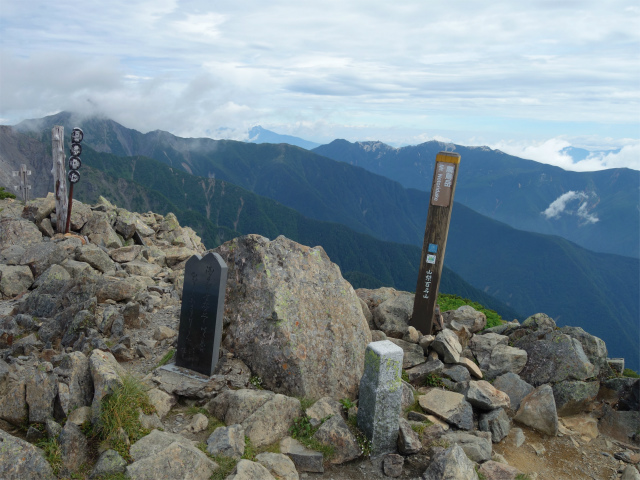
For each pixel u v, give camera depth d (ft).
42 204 19.45
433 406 10.15
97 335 11.03
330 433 8.85
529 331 12.96
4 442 7.13
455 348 12.09
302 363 10.09
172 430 8.73
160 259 18.60
